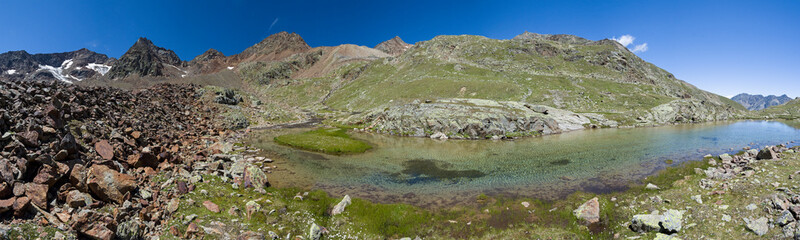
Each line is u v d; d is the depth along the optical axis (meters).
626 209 24.25
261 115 113.50
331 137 69.19
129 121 39.72
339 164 44.19
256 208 23.17
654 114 121.62
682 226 19.84
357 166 43.00
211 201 23.62
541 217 24.11
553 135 79.94
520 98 162.75
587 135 78.12
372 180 35.88
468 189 32.16
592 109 144.50
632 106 147.38
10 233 13.48
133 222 16.97
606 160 44.69
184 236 18.00
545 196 29.12
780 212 18.33
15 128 20.41
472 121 77.50
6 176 15.63
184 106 80.44
